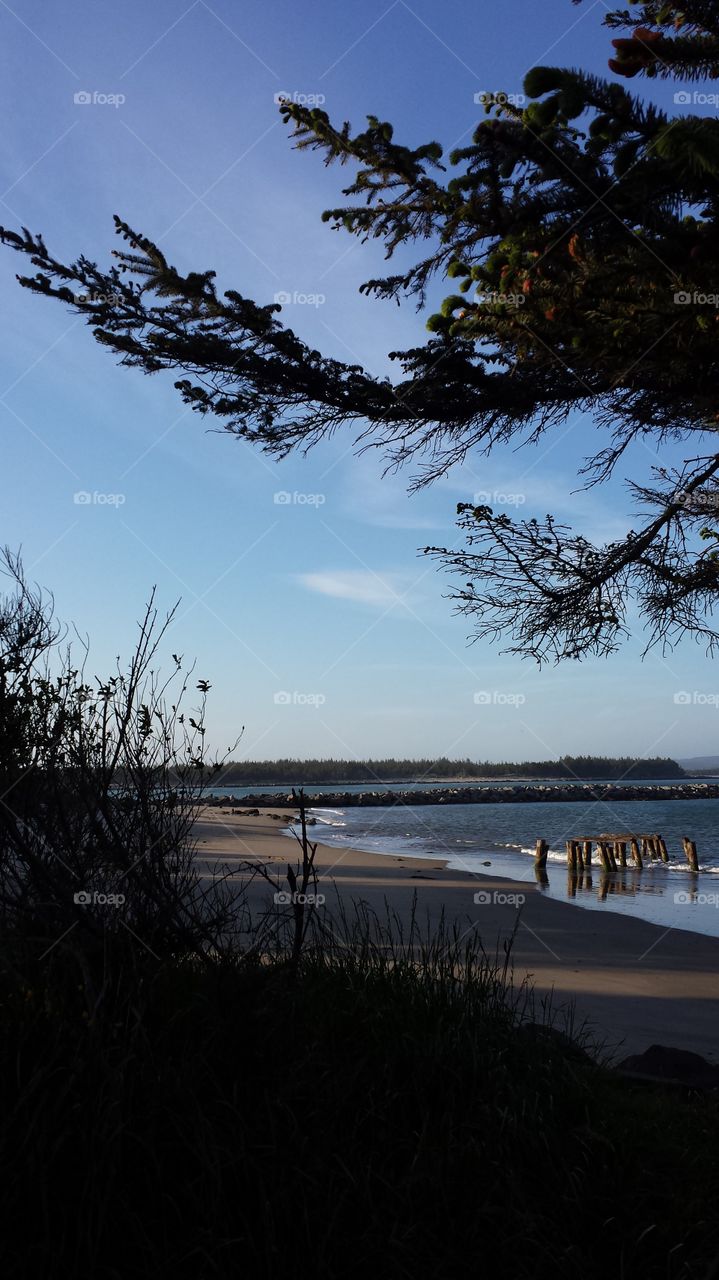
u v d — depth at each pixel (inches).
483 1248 94.4
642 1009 277.9
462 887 644.7
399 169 138.4
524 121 113.6
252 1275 87.8
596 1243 96.7
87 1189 88.7
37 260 141.5
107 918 123.5
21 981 112.3
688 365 132.3
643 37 103.0
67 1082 96.7
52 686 126.2
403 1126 111.2
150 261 142.2
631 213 115.2
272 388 155.5
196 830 1221.1
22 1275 83.0
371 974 151.0
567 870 912.9
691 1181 112.1
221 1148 96.2
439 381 152.7
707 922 530.9
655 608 171.5
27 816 122.3
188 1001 119.0
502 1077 121.3
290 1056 116.2
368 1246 91.8
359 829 1673.2
